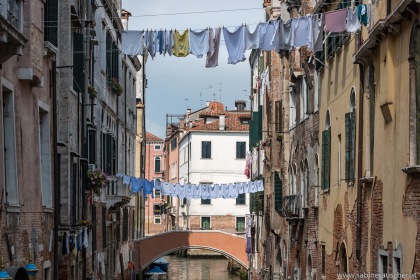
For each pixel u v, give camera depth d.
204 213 90.56
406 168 18.66
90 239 35.00
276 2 49.94
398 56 19.95
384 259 21.81
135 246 61.19
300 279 36.56
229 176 90.81
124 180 42.69
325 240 30.42
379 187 22.20
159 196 121.69
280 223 44.09
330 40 29.23
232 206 90.62
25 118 21.34
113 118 44.91
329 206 29.72
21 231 20.70
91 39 34.25
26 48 20.69
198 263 95.12
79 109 30.19
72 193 28.34
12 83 20.03
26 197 21.31
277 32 22.31
